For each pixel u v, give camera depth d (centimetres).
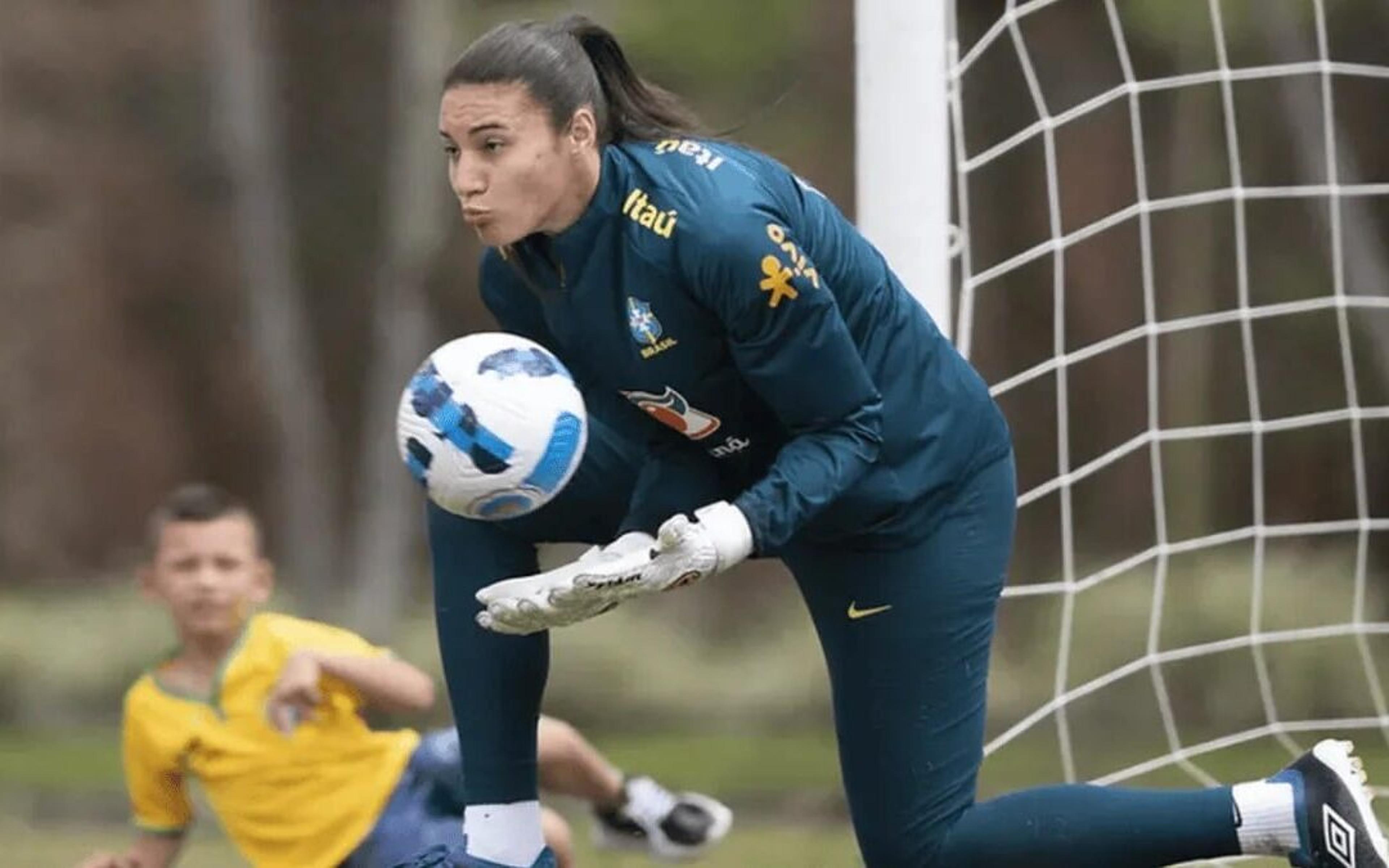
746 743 5022
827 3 6612
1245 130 5706
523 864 1556
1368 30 5506
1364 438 5766
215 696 2055
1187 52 5612
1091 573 6128
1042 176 6244
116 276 7819
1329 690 4572
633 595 1330
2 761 4875
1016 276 6350
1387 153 5616
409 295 6925
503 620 1350
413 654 5922
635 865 2789
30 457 7731
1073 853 1454
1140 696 4519
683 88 6612
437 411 1357
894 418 1450
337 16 7194
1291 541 5556
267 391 7619
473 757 1556
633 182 1359
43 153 7688
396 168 6919
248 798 2045
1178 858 1456
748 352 1353
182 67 7606
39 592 7450
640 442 1510
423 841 2012
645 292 1360
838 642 1502
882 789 1498
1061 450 2086
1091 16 5944
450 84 1345
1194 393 5775
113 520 7819
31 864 3111
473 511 1379
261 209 7144
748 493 1348
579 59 1355
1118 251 6244
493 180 1336
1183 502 5725
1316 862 1432
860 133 1886
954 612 1480
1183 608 4841
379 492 6856
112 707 5922
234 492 7862
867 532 1462
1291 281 5759
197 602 2050
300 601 6994
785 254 1334
